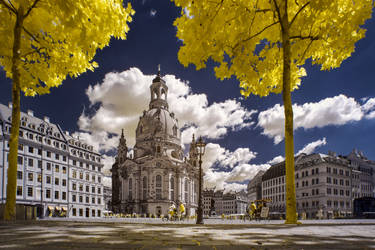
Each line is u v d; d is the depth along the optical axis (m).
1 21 14.79
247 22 13.80
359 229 8.04
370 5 13.20
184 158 151.00
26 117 71.44
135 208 127.44
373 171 105.62
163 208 124.69
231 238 5.71
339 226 9.21
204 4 13.47
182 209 41.78
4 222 10.30
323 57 14.91
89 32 13.97
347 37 13.62
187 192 140.12
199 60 14.54
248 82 16.08
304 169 95.94
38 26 15.30
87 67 16.75
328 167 90.19
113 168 147.88
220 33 14.15
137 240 5.36
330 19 13.58
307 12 14.06
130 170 135.12
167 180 129.62
